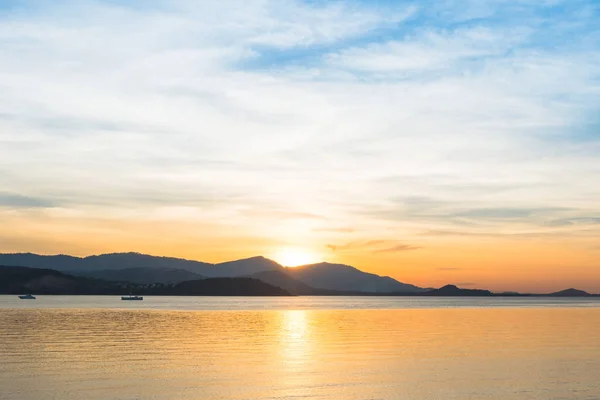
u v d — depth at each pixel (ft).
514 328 277.85
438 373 130.00
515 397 106.42
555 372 132.36
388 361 148.77
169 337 216.95
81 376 124.06
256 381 118.93
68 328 258.98
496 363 146.20
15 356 156.04
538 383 118.93
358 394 107.55
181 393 107.55
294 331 253.24
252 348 178.29
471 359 153.58
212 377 123.34
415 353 166.40
